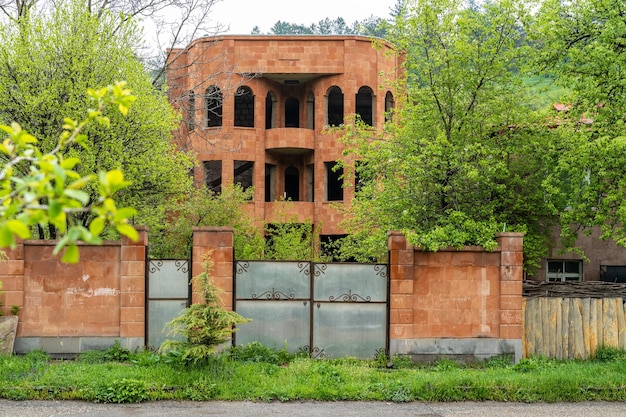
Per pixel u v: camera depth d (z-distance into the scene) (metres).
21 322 14.42
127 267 14.62
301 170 32.91
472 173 15.24
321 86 31.52
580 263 22.69
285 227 25.08
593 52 16.64
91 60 17.36
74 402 11.75
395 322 14.97
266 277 15.12
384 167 17.77
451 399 12.56
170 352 13.30
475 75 17.77
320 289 15.17
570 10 18.17
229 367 13.13
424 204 16.70
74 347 14.50
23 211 3.58
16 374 12.47
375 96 31.25
